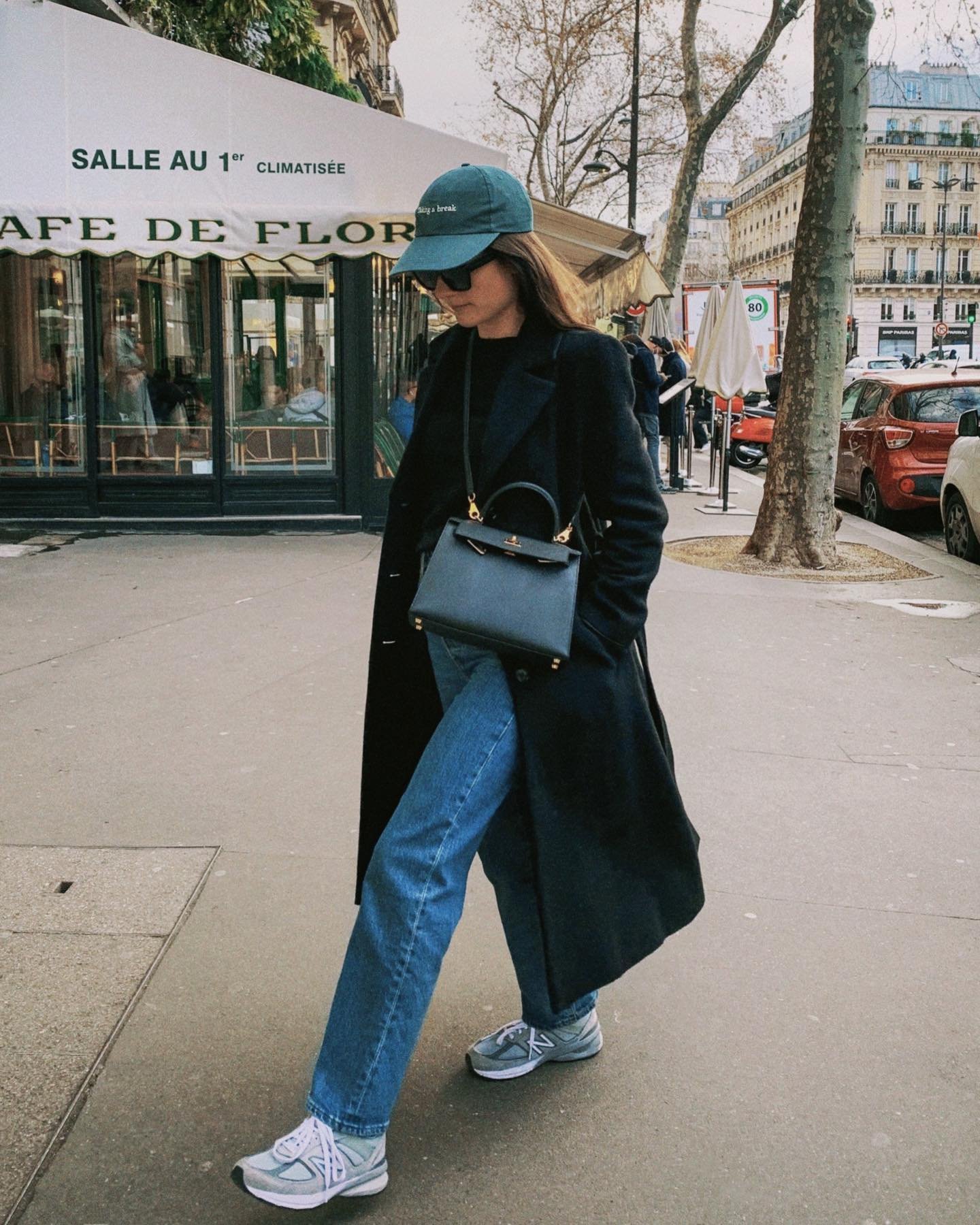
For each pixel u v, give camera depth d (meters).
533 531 2.20
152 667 6.00
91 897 3.42
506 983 3.00
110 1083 2.53
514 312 2.24
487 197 2.13
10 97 10.15
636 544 2.19
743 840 3.95
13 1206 2.16
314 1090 2.12
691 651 6.57
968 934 3.31
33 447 11.12
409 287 11.05
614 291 14.27
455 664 2.27
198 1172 2.27
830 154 9.14
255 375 11.15
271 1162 2.06
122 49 10.14
